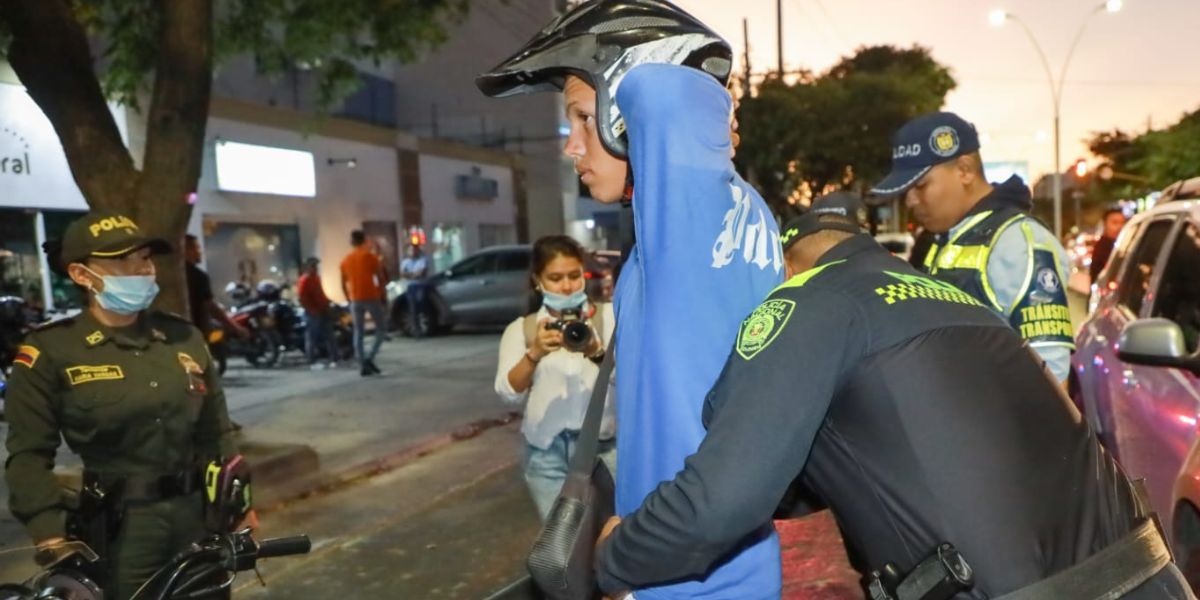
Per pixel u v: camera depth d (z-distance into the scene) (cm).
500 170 2727
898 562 136
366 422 834
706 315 139
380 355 1350
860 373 134
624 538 137
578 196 3328
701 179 138
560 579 151
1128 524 142
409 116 2967
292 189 1836
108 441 255
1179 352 272
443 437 765
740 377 133
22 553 235
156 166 569
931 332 136
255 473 605
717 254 140
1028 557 129
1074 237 4384
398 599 430
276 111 1792
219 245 1677
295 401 949
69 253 248
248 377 1145
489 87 170
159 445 259
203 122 587
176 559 205
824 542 473
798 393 130
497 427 816
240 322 1191
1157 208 410
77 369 250
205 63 580
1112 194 5178
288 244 1852
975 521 129
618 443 150
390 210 2175
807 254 176
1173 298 348
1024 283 276
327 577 460
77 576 204
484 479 641
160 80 573
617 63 149
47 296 1299
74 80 561
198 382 271
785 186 3534
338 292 1978
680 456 138
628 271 157
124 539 255
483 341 1502
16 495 242
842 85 3606
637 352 145
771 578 148
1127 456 330
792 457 129
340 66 928
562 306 327
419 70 2967
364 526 543
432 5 854
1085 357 408
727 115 145
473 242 2566
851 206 240
